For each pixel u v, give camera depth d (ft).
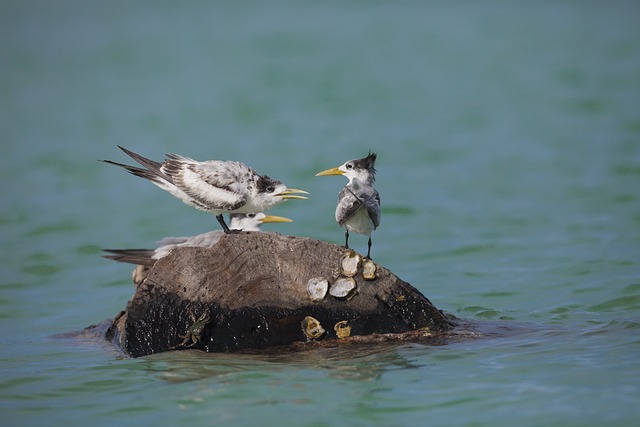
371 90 117.91
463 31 168.55
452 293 44.83
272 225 60.95
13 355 36.04
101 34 177.58
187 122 102.58
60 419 29.22
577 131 90.84
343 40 158.92
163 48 157.48
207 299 33.17
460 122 98.27
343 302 33.35
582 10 194.39
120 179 78.95
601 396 29.25
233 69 135.33
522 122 96.63
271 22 185.78
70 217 66.54
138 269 39.75
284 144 89.51
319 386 30.83
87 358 34.94
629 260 49.57
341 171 36.86
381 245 56.44
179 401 30.12
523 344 34.35
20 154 88.69
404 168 79.41
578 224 59.67
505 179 74.02
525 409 28.60
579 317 39.19
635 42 148.77
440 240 57.06
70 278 51.90
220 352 33.17
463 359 32.73
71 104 115.34
